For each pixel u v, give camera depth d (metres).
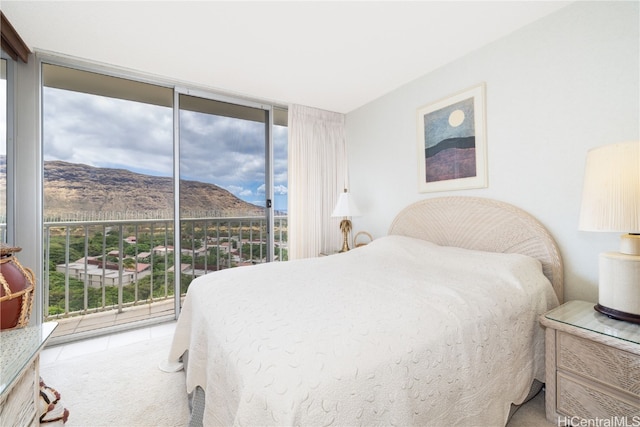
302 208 3.36
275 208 3.54
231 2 1.71
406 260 2.18
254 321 1.09
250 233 3.48
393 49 2.25
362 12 1.82
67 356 2.11
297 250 3.33
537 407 1.49
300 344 0.91
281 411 0.71
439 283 1.54
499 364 1.25
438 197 2.57
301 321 1.08
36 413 1.12
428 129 2.65
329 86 2.91
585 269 1.74
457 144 2.41
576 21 1.75
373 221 3.32
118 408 1.54
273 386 0.76
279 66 2.49
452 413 1.04
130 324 2.62
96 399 1.61
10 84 2.11
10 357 0.96
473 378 1.12
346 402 0.79
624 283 1.30
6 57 2.03
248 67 2.50
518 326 1.38
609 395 1.19
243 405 0.75
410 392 0.92
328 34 2.05
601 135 1.67
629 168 1.24
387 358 0.91
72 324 2.71
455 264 1.92
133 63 2.41
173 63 2.42
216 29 1.97
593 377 1.23
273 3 1.73
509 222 2.05
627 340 1.13
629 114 1.57
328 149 3.58
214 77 2.68
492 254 1.91
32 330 1.16
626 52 1.58
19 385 0.98
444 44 2.19
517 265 1.70
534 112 1.95
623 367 1.15
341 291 1.44
